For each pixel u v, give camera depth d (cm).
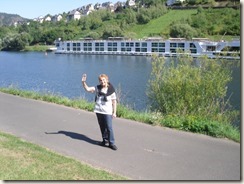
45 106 1513
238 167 757
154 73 1488
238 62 1423
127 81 5319
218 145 909
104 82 895
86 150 881
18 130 1102
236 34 13212
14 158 805
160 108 1414
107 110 888
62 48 14650
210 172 730
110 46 13188
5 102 1634
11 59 11806
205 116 1288
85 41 13912
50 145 933
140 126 1110
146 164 777
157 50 11781
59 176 703
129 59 10681
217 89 1364
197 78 1370
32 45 18662
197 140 953
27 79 5916
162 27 16512
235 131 1030
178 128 1077
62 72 7194
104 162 793
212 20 15125
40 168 746
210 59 1409
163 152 855
